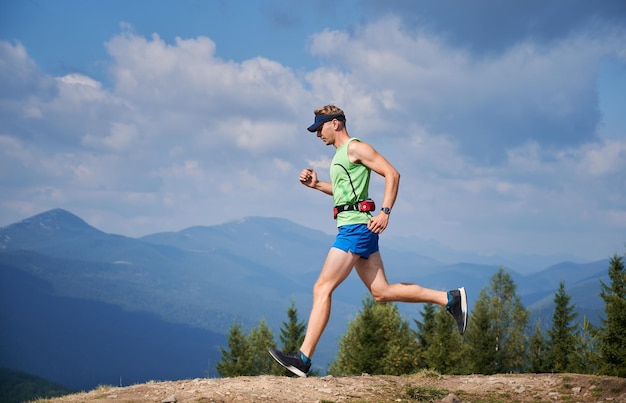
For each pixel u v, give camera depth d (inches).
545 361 1674.5
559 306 1643.7
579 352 1472.7
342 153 223.6
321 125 228.5
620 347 1083.3
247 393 280.2
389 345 1492.4
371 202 224.1
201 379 309.9
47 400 289.1
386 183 217.2
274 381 310.7
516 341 2169.0
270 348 221.3
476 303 2048.5
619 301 1099.9
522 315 2222.0
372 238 223.5
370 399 293.4
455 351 1519.4
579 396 332.2
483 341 1683.1
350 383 324.5
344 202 223.9
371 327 1466.5
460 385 358.0
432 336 1583.4
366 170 223.3
